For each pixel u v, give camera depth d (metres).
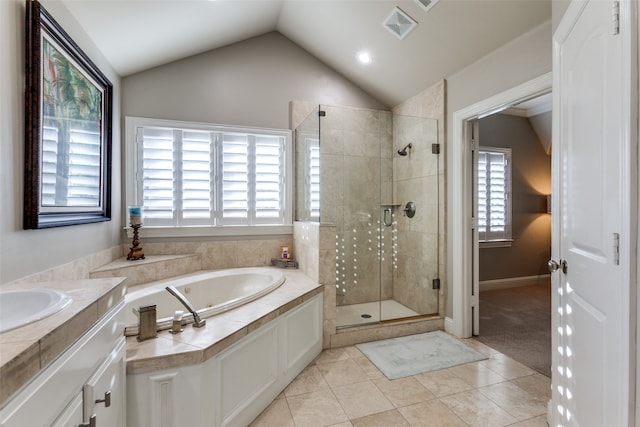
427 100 3.20
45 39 1.60
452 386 2.11
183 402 1.44
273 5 2.88
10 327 0.79
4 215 1.34
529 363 2.42
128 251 2.89
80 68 1.97
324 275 2.68
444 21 2.41
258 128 3.29
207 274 2.92
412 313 3.21
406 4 2.41
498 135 4.57
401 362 2.43
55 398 0.80
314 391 2.06
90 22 2.05
